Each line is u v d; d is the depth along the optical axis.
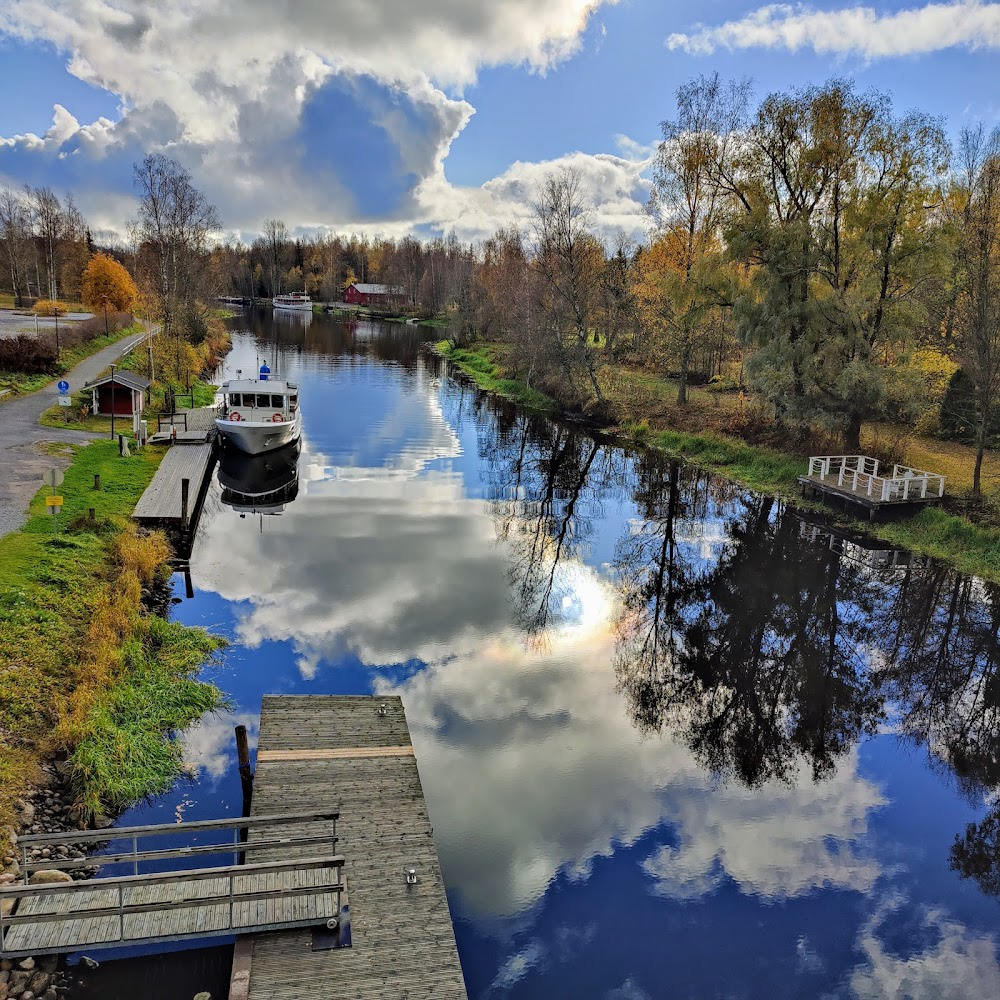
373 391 54.28
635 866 11.30
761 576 23.58
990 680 17.95
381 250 176.75
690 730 15.28
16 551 17.16
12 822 9.89
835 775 14.12
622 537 26.83
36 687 12.57
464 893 10.51
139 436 30.36
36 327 51.44
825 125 31.28
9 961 7.87
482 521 27.69
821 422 31.69
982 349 26.45
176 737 13.06
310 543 24.09
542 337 52.69
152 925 8.07
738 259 34.78
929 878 11.45
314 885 8.80
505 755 13.88
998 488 27.22
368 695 13.70
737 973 9.50
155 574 19.64
